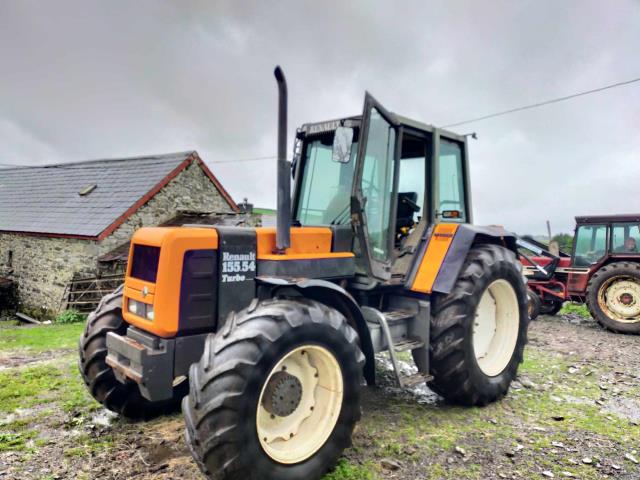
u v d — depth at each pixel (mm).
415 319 3688
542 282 8242
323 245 3338
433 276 3602
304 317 2521
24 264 14859
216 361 2289
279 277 2873
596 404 3850
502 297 4145
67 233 13102
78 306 12250
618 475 2691
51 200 16531
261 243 2998
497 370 3943
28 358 5434
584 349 5773
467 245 3688
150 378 2600
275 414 2510
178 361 2689
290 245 3025
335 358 2648
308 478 2516
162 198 15062
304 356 2643
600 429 3330
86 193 15914
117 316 3311
